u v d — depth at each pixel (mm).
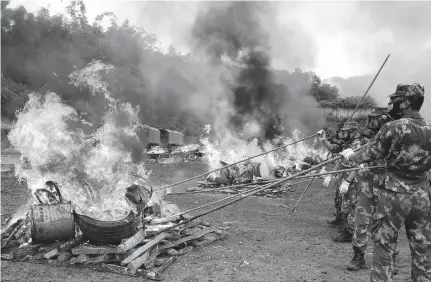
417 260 3648
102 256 5086
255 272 5062
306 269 5223
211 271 5082
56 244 5562
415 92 3703
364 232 5180
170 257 5453
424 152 3561
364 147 3938
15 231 5910
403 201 3590
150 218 6184
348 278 4898
